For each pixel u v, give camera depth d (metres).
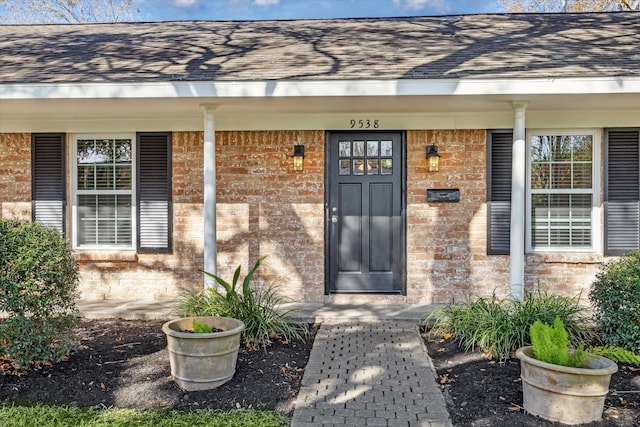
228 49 6.07
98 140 6.45
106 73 4.96
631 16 7.26
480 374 3.77
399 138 6.21
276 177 6.23
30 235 3.90
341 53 5.68
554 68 4.68
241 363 3.97
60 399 3.33
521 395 3.38
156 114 6.05
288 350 4.40
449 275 6.12
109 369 3.84
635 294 3.87
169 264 6.32
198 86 4.75
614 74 4.46
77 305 5.93
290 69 5.00
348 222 6.27
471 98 4.92
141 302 6.12
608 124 5.86
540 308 4.46
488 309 4.70
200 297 5.07
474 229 6.09
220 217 6.28
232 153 6.25
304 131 6.19
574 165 6.07
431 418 3.09
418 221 6.13
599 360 3.09
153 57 5.71
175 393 3.44
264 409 3.24
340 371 3.92
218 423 3.00
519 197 5.14
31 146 6.34
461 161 6.08
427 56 5.40
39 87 4.77
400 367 4.01
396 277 6.25
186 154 6.27
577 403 2.92
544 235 6.14
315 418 3.09
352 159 6.25
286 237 6.23
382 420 3.07
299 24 7.69
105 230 6.47
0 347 3.63
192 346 3.46
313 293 6.21
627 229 5.93
